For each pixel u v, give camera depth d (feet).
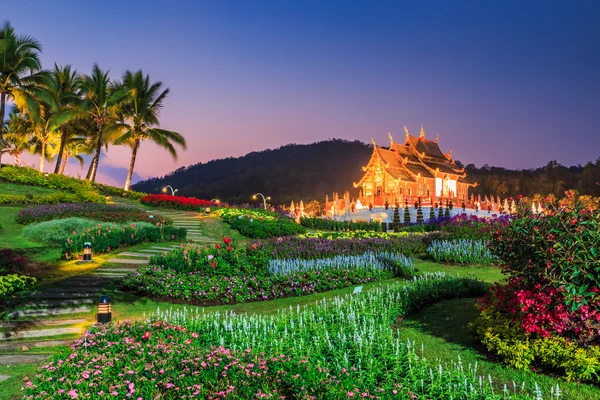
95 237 55.36
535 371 22.15
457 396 17.43
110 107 125.39
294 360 20.34
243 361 20.47
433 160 234.79
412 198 200.54
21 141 173.68
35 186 104.78
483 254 56.08
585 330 21.38
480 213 186.91
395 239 70.38
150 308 36.73
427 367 20.25
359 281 45.11
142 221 75.56
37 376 20.40
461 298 37.52
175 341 24.25
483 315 26.40
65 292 38.78
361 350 21.88
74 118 123.44
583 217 22.59
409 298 34.01
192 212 107.24
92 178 125.18
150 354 21.62
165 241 66.44
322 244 62.08
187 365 20.01
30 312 33.91
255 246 51.62
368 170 221.05
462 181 243.60
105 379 18.84
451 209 174.40
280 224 90.38
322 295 40.81
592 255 21.21
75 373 19.67
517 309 24.00
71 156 187.42
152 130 131.85
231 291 39.91
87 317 33.86
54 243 58.70
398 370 19.60
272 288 41.34
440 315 32.55
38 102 122.83
